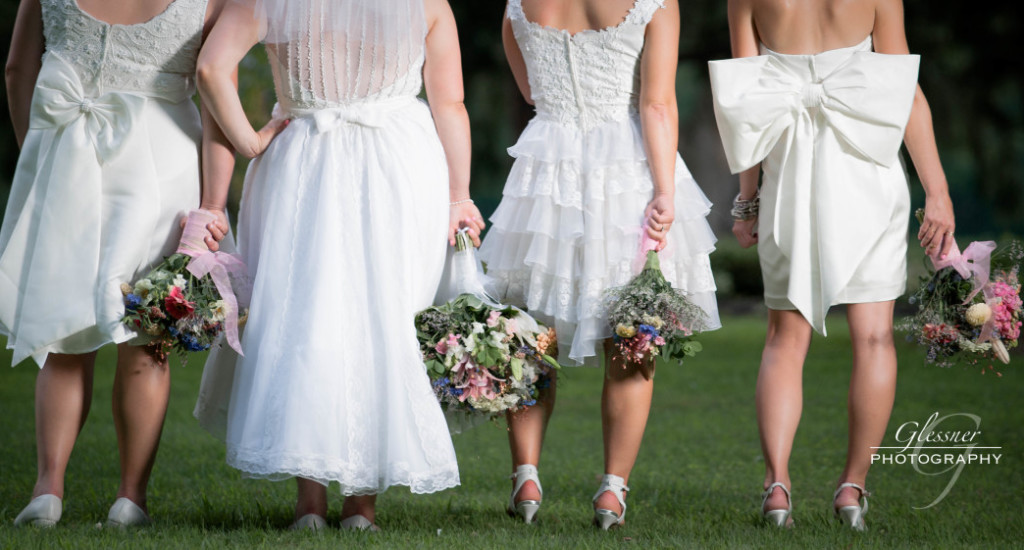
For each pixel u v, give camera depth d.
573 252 14.69
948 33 62.88
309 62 13.56
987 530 14.18
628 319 13.87
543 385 14.52
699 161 98.75
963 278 15.02
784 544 12.81
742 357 40.56
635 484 18.84
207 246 13.66
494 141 88.38
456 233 14.47
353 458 12.63
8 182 76.12
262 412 12.62
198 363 38.53
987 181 72.31
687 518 15.38
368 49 13.57
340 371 12.71
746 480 19.44
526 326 13.95
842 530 13.94
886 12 15.10
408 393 13.02
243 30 13.40
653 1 14.42
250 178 14.03
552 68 14.91
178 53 13.82
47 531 12.73
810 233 15.12
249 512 15.02
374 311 13.09
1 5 65.62
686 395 31.17
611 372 14.78
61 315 13.13
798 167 15.11
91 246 13.34
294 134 13.65
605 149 14.63
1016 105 83.62
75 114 13.59
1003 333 14.94
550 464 21.11
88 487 17.28
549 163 14.78
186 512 15.07
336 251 13.07
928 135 15.50
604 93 14.72
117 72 13.70
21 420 25.44
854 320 15.31
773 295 15.55
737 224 16.31
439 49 14.29
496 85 80.31
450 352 13.45
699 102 95.38
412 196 13.57
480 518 15.10
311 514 13.55
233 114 13.40
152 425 13.86
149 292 13.06
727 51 71.75
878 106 14.91
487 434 24.80
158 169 13.69
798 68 15.17
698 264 14.87
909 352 40.00
